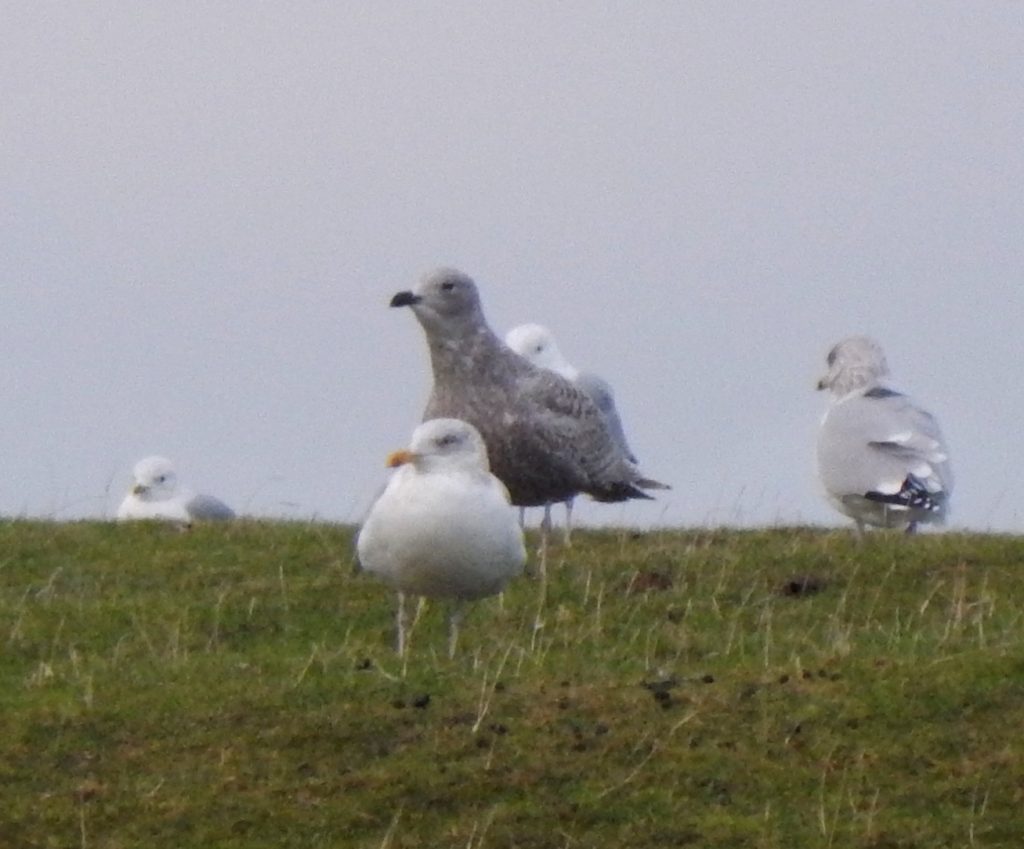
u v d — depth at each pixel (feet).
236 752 51.29
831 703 53.72
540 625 62.34
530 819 49.01
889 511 74.90
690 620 63.98
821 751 51.93
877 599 66.23
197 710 53.06
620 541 74.74
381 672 55.47
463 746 51.47
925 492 73.97
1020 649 56.34
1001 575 68.49
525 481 73.87
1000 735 52.44
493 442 72.69
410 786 50.03
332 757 51.19
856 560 69.82
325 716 52.54
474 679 55.01
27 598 66.64
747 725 52.90
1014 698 53.78
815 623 63.57
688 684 54.90
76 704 53.47
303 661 57.52
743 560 70.13
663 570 69.10
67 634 62.18
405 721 52.54
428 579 57.11
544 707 53.36
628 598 65.92
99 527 77.05
